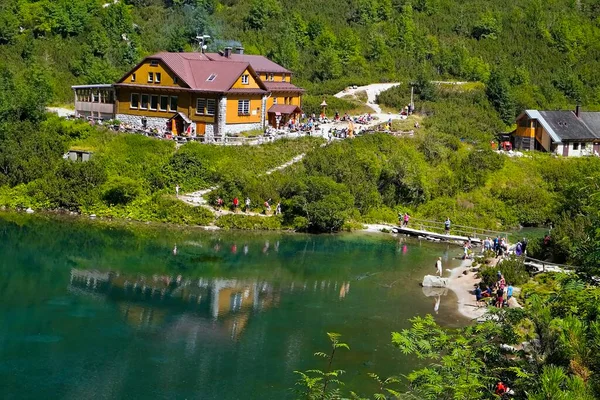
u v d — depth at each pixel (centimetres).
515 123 10231
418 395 2025
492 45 13388
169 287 4578
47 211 6619
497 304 4247
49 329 3766
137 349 3553
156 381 3203
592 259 1791
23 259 5062
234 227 6272
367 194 6919
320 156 7206
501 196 7650
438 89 10756
